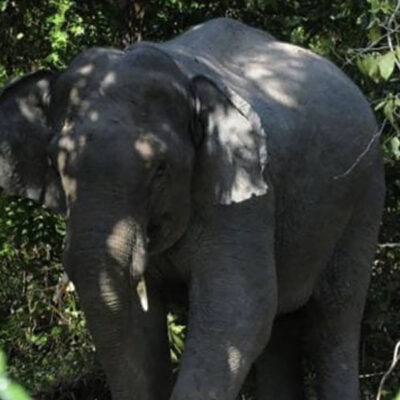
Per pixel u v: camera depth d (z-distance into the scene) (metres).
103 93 8.84
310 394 13.25
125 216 8.60
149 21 14.10
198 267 9.38
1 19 14.52
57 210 9.51
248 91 9.98
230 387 9.30
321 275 11.21
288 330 11.55
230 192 9.05
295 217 10.27
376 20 10.55
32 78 9.43
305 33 13.62
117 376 8.97
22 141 9.44
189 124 9.03
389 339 12.86
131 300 8.86
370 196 11.21
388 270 13.05
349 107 10.73
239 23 10.91
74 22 14.45
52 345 14.70
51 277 14.98
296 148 10.12
